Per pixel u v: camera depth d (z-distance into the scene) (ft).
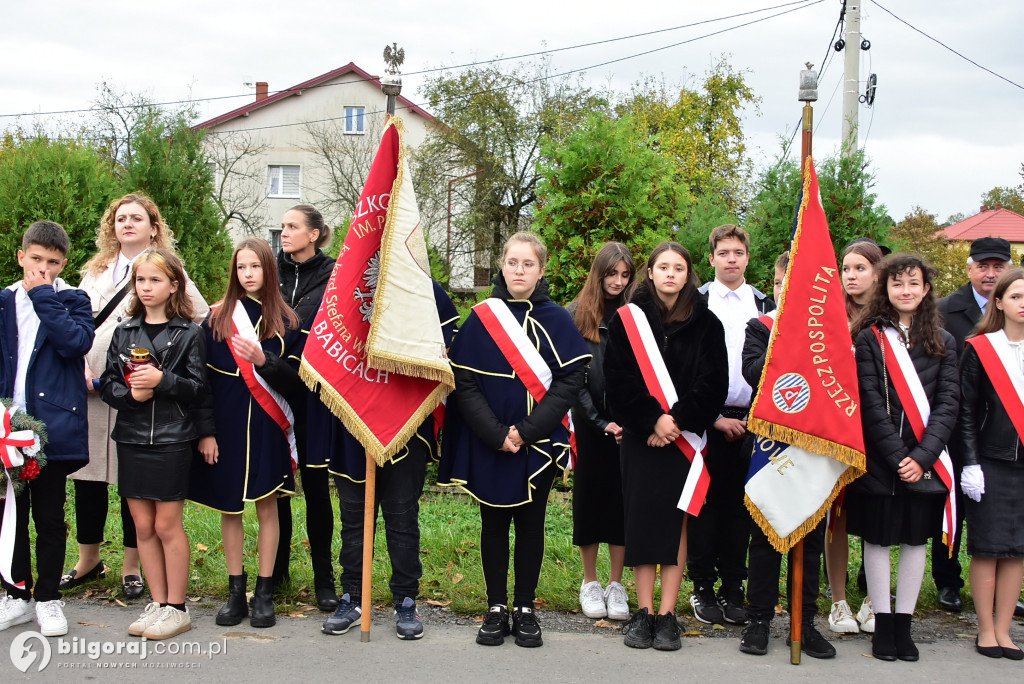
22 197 26.35
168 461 12.68
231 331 13.21
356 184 103.60
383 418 12.62
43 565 12.87
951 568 14.97
